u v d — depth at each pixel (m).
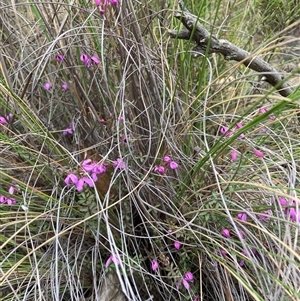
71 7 0.32
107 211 0.27
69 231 0.30
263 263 0.26
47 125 0.33
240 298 0.27
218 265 0.28
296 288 0.23
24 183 0.29
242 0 0.49
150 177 0.30
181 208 0.29
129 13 0.30
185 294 0.28
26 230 0.31
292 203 0.26
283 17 0.46
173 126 0.31
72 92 0.33
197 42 0.33
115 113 0.29
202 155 0.31
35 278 0.28
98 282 0.30
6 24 0.36
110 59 0.31
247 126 0.24
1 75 0.36
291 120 0.36
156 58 0.32
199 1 0.41
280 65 0.42
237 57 0.34
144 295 0.29
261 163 0.31
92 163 0.27
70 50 0.31
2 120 0.31
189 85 0.36
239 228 0.28
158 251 0.29
